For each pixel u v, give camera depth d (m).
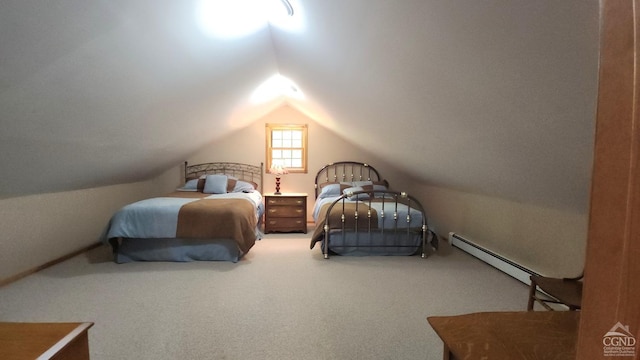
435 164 3.51
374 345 1.98
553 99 1.22
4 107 1.57
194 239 3.58
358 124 3.77
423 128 2.51
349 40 1.83
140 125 2.81
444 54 1.38
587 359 0.48
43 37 1.26
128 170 4.10
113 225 3.41
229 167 5.68
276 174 5.57
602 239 0.45
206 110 3.45
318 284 2.94
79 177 3.33
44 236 3.29
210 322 2.24
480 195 3.79
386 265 3.50
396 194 3.84
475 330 1.05
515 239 3.17
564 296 1.74
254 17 2.10
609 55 0.44
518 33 1.00
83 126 2.23
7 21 1.10
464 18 1.08
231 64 2.66
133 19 1.47
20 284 2.87
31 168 2.46
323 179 5.81
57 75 1.54
